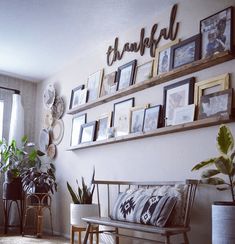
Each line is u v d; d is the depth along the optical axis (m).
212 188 2.44
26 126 5.22
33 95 5.40
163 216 2.27
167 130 2.77
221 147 2.10
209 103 2.52
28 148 5.11
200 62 2.58
